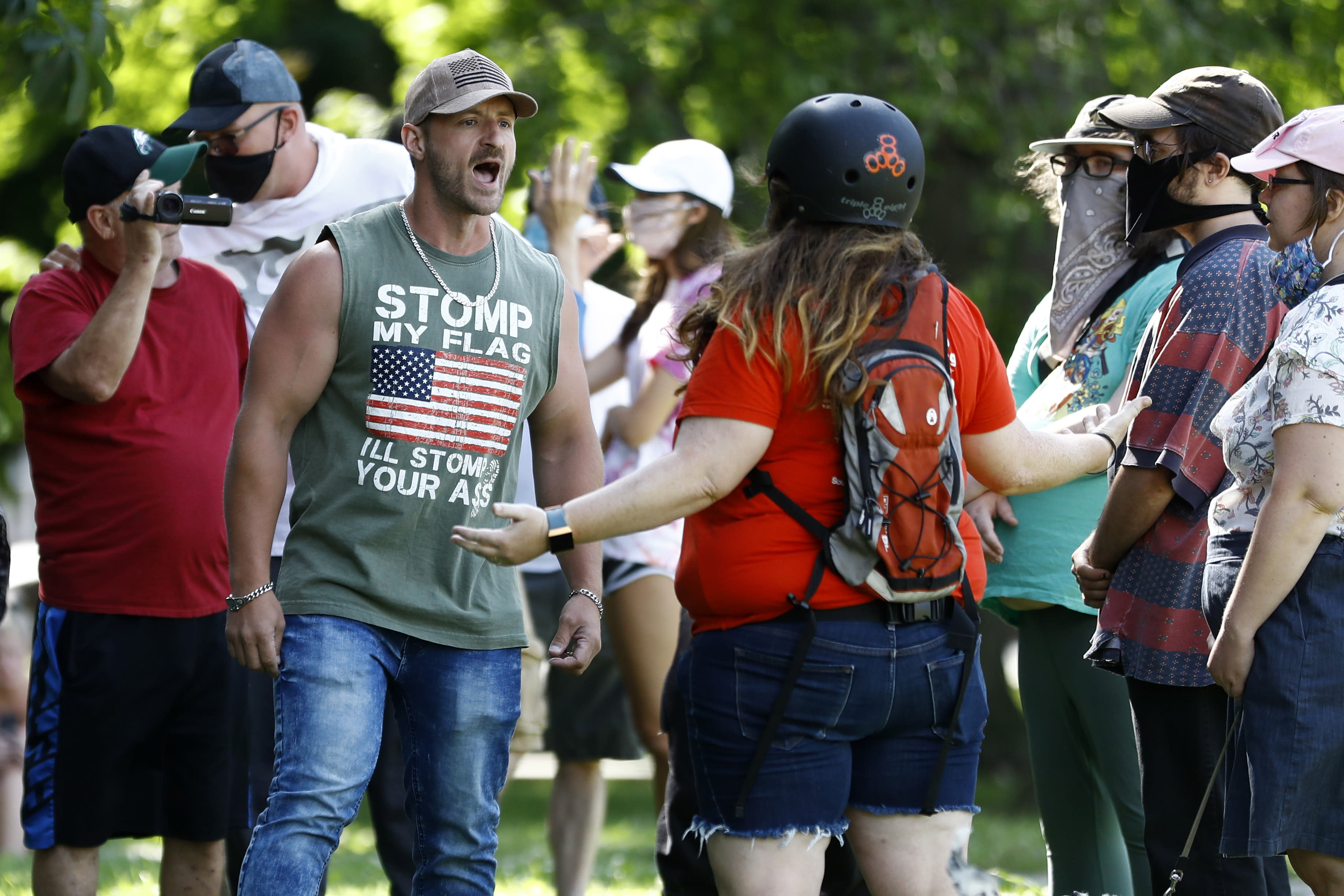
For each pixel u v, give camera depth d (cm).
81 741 1488
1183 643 1292
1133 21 4059
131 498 1498
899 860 1120
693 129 4400
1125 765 1498
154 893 2195
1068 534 1524
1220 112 1341
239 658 1291
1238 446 1200
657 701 1869
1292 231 1184
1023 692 1602
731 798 1095
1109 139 1483
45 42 1962
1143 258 1518
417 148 1294
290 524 1562
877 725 1093
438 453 1289
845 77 4197
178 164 1468
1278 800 1132
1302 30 4309
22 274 5394
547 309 1367
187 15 5112
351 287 1270
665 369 1852
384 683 1294
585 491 1399
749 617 1095
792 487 1080
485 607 1324
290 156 1775
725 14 4231
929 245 4328
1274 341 1281
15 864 2567
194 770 1538
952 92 4109
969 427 1157
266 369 1278
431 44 4616
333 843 1252
